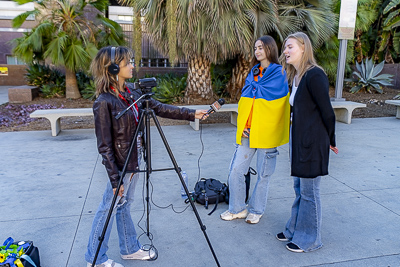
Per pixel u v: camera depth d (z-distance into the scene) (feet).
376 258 8.12
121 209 7.68
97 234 7.07
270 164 9.42
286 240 8.96
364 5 38.40
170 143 19.40
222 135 21.39
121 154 6.77
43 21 33.14
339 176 13.76
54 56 30.66
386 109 30.27
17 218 10.21
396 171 14.37
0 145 19.04
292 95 8.09
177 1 23.22
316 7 28.89
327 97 7.22
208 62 29.86
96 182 13.25
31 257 7.20
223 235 9.25
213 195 11.01
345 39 25.43
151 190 12.35
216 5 22.35
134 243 8.04
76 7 34.17
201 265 7.91
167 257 8.22
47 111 21.84
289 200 11.48
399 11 36.65
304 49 7.55
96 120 6.46
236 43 24.97
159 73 45.98
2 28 49.83
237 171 9.67
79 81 37.65
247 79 9.30
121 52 6.56
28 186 12.78
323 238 9.04
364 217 10.21
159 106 7.94
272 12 25.11
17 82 50.72
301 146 7.59
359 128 23.21
